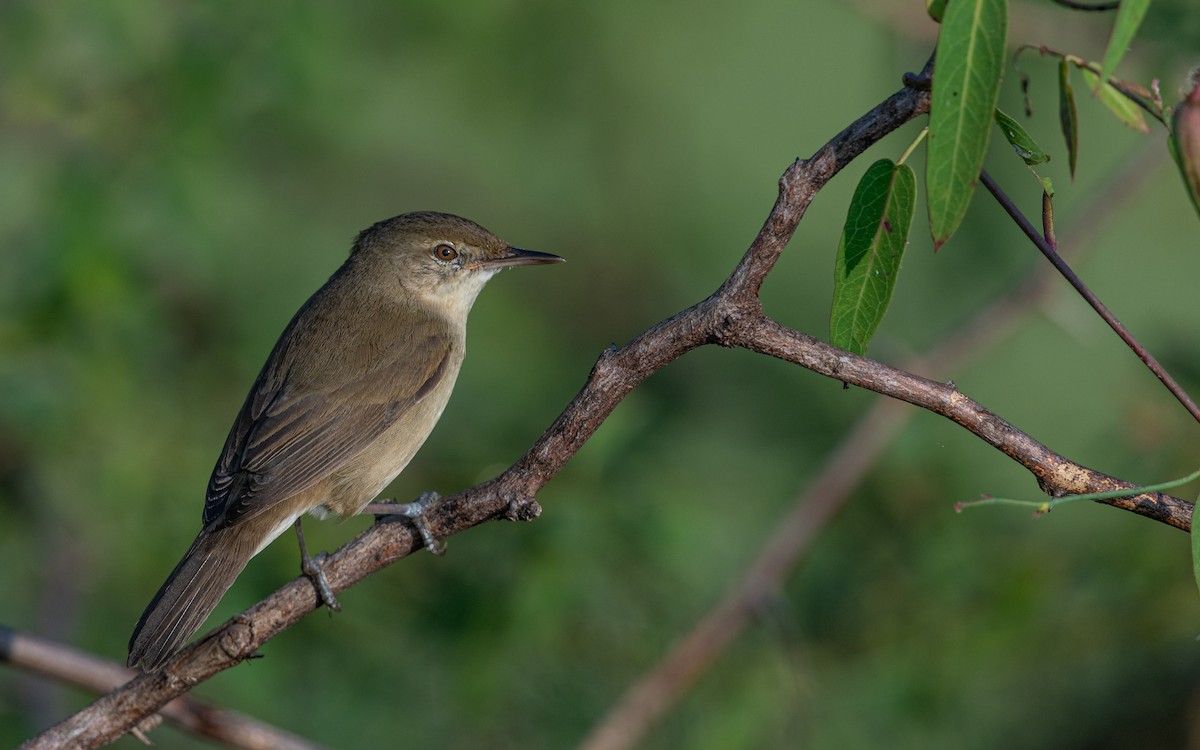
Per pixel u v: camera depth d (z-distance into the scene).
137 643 7.32
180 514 11.52
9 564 11.83
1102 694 11.92
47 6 12.41
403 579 10.79
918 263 13.77
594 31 15.18
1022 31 12.34
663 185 15.38
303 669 11.26
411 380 9.74
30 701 10.80
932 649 11.25
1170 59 9.70
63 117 12.72
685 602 11.10
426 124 15.27
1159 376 5.13
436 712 11.23
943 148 4.96
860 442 10.69
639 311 15.60
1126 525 11.41
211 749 12.23
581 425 6.02
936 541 11.48
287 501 9.14
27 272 12.30
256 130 14.21
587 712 11.03
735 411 13.67
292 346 9.73
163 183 12.25
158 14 12.75
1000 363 12.75
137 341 12.17
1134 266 13.01
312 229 14.94
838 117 14.82
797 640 11.06
